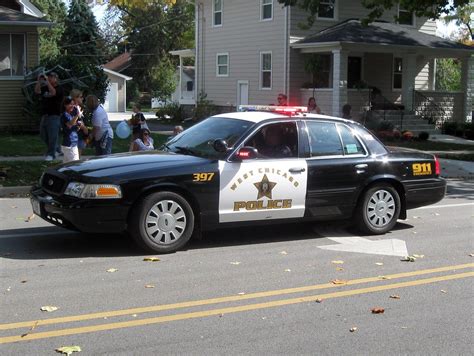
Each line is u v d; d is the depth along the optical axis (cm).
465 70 2838
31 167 1334
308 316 520
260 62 2864
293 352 444
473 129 2567
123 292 571
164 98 5459
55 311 518
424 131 2558
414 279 636
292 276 638
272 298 565
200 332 479
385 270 669
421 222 952
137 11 5784
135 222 692
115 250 728
